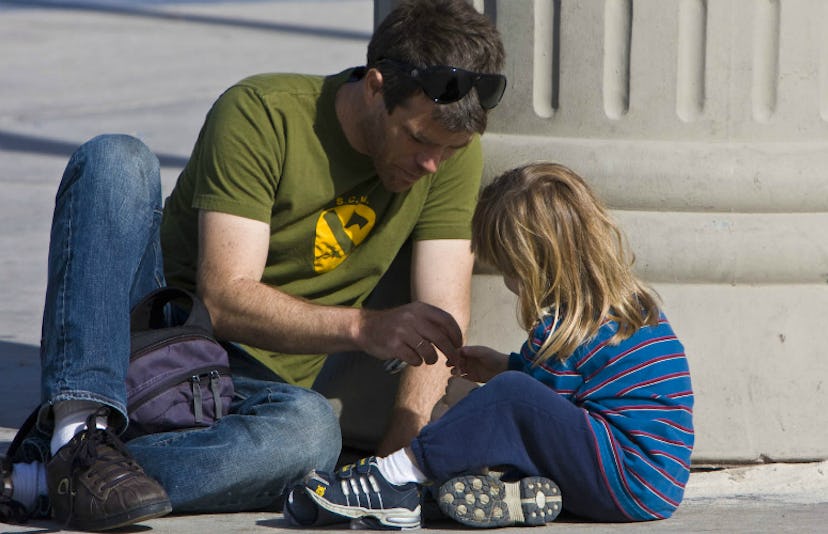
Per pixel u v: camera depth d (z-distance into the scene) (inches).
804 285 608.7
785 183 599.2
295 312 530.3
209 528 475.2
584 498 475.8
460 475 470.3
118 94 1931.6
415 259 589.0
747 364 601.6
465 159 583.8
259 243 544.1
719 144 603.5
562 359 480.1
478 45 518.6
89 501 456.8
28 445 513.3
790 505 538.9
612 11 601.9
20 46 2384.4
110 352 480.4
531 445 470.0
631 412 473.7
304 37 2566.4
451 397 538.0
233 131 545.3
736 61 599.8
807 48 603.8
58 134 1638.8
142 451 494.0
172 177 1369.3
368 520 470.9
